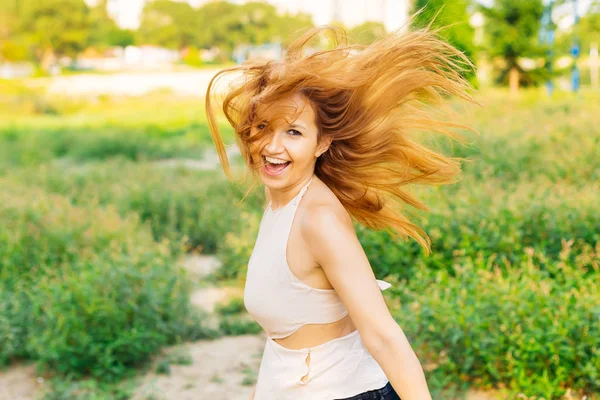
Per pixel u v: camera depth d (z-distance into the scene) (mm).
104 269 4672
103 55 67250
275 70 1952
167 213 7656
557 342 3551
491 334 3717
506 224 4836
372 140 2057
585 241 4711
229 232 6906
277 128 1947
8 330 4465
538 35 18266
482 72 18938
